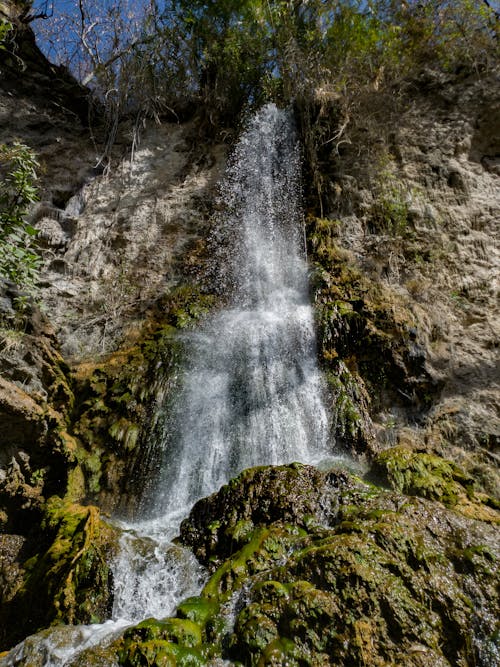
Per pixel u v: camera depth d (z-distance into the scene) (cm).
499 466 434
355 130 757
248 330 570
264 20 862
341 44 803
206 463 457
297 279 638
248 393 504
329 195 709
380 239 635
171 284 669
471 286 574
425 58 798
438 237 622
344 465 410
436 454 449
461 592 255
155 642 236
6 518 409
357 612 239
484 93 736
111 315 632
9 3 886
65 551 343
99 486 459
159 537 377
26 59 895
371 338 518
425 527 293
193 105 907
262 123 835
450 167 685
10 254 491
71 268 683
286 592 252
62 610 304
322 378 505
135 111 894
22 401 414
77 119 885
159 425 487
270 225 728
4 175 724
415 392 490
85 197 787
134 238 719
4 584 355
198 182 787
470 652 233
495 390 484
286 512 332
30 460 431
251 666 225
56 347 539
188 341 564
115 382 537
